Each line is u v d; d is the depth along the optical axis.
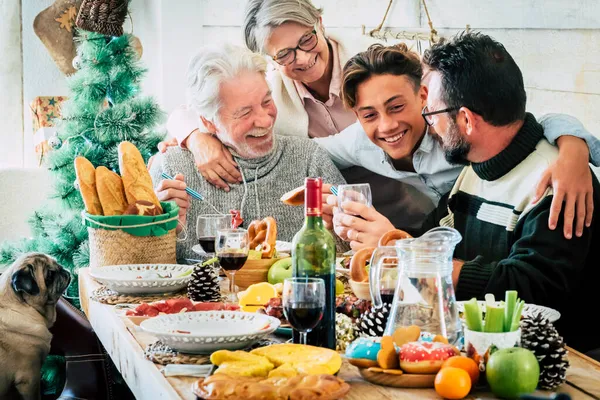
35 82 4.66
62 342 2.95
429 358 1.32
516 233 2.56
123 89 3.70
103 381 2.87
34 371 2.95
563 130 2.46
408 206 3.14
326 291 1.51
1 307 2.90
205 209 3.12
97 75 3.66
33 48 4.64
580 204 2.36
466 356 1.37
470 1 2.76
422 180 3.06
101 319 2.03
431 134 2.98
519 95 2.59
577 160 2.39
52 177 3.99
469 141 2.74
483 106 2.66
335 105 3.30
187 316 1.66
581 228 2.36
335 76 3.27
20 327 2.87
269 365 1.34
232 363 1.33
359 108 3.20
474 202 2.80
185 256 3.10
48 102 4.48
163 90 4.12
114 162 3.64
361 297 1.87
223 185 3.13
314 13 3.28
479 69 2.67
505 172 2.64
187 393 1.30
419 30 2.98
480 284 2.27
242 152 3.12
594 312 2.38
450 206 2.92
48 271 2.93
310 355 1.38
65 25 4.60
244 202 3.13
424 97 2.97
